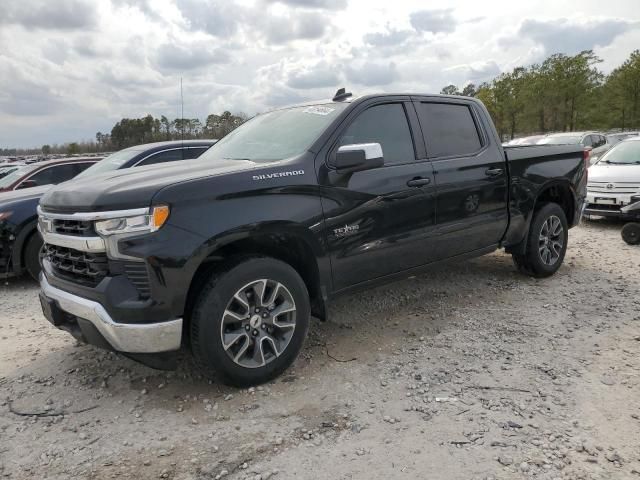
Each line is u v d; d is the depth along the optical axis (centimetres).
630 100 4400
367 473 257
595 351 387
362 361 383
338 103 422
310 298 388
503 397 325
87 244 314
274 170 349
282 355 351
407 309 490
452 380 349
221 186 325
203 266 339
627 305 484
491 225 498
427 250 443
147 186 312
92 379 366
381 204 400
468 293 530
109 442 290
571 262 648
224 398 333
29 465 272
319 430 296
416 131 444
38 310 540
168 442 289
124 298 303
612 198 873
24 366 392
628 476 250
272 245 363
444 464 262
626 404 313
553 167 559
